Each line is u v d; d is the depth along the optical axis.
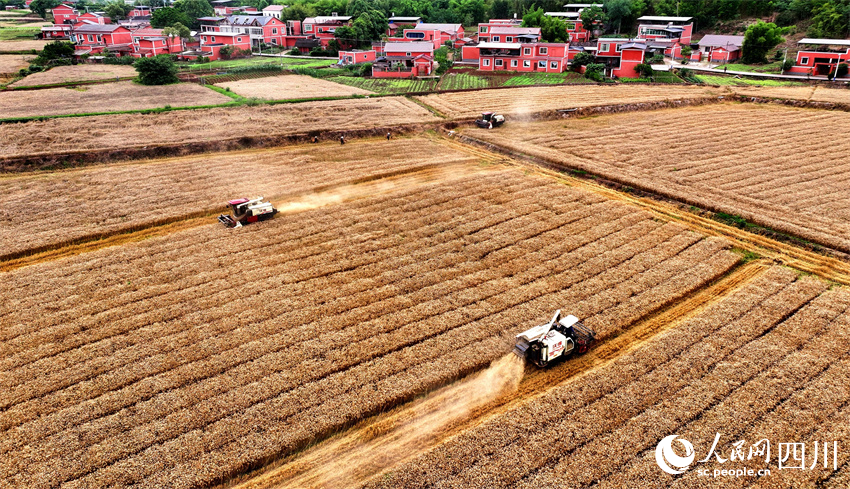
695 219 39.53
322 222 39.06
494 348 25.45
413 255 34.22
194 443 20.28
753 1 120.56
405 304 28.94
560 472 18.83
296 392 22.78
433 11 145.38
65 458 19.62
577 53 97.62
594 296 29.44
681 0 129.38
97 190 45.06
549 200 42.25
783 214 39.50
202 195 43.97
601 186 46.16
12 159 50.22
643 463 19.03
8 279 31.38
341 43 118.00
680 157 52.53
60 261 33.41
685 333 26.06
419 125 64.56
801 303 28.50
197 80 88.75
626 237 36.19
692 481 18.33
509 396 22.97
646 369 23.75
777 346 24.98
